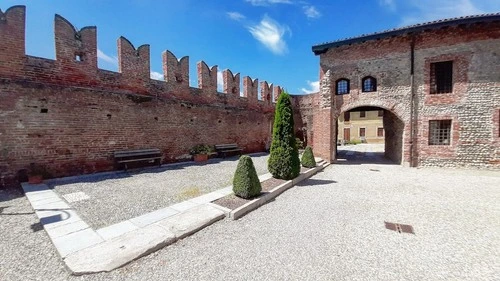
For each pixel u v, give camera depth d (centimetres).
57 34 839
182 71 1305
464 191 739
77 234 399
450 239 416
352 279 304
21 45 762
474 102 1081
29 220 471
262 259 348
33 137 776
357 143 3403
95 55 942
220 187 740
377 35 1204
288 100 845
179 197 624
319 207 591
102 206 547
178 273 311
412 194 709
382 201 640
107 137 964
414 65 1183
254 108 1866
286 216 527
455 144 1118
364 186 812
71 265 307
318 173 1068
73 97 866
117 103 998
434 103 1149
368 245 394
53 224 441
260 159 1469
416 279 304
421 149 1188
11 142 733
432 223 488
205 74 1450
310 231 448
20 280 288
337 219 510
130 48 1059
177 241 399
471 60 1080
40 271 306
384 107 1254
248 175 604
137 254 339
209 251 369
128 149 1038
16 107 742
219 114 1538
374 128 3522
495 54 1052
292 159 825
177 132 1266
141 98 1086
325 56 1391
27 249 359
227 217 512
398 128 1354
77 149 878
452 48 1106
